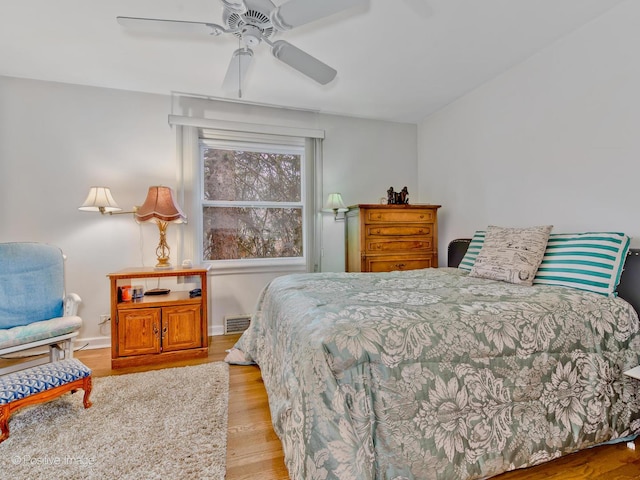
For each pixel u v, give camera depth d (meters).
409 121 3.89
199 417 1.73
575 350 1.38
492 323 1.29
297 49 1.78
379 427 1.08
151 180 3.08
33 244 2.40
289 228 3.69
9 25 2.06
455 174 3.32
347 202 3.69
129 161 3.02
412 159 3.94
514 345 1.29
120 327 2.45
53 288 2.39
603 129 2.01
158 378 2.21
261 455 1.45
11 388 1.59
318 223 3.53
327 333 1.14
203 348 2.65
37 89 2.78
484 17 2.03
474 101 3.05
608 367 1.43
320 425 1.03
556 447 1.30
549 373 1.33
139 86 2.94
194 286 3.18
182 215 2.85
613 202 1.96
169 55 2.43
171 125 3.12
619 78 1.92
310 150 3.49
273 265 3.48
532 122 2.48
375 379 1.11
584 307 1.48
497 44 2.32
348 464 1.00
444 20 2.06
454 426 1.17
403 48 2.37
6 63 2.53
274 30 1.65
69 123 2.86
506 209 2.72
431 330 1.21
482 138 2.96
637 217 1.85
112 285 2.44
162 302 2.54
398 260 3.11
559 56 2.27
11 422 1.69
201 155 3.36
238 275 3.37
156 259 3.08
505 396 1.25
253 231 3.56
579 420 1.35
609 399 1.42
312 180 3.50
